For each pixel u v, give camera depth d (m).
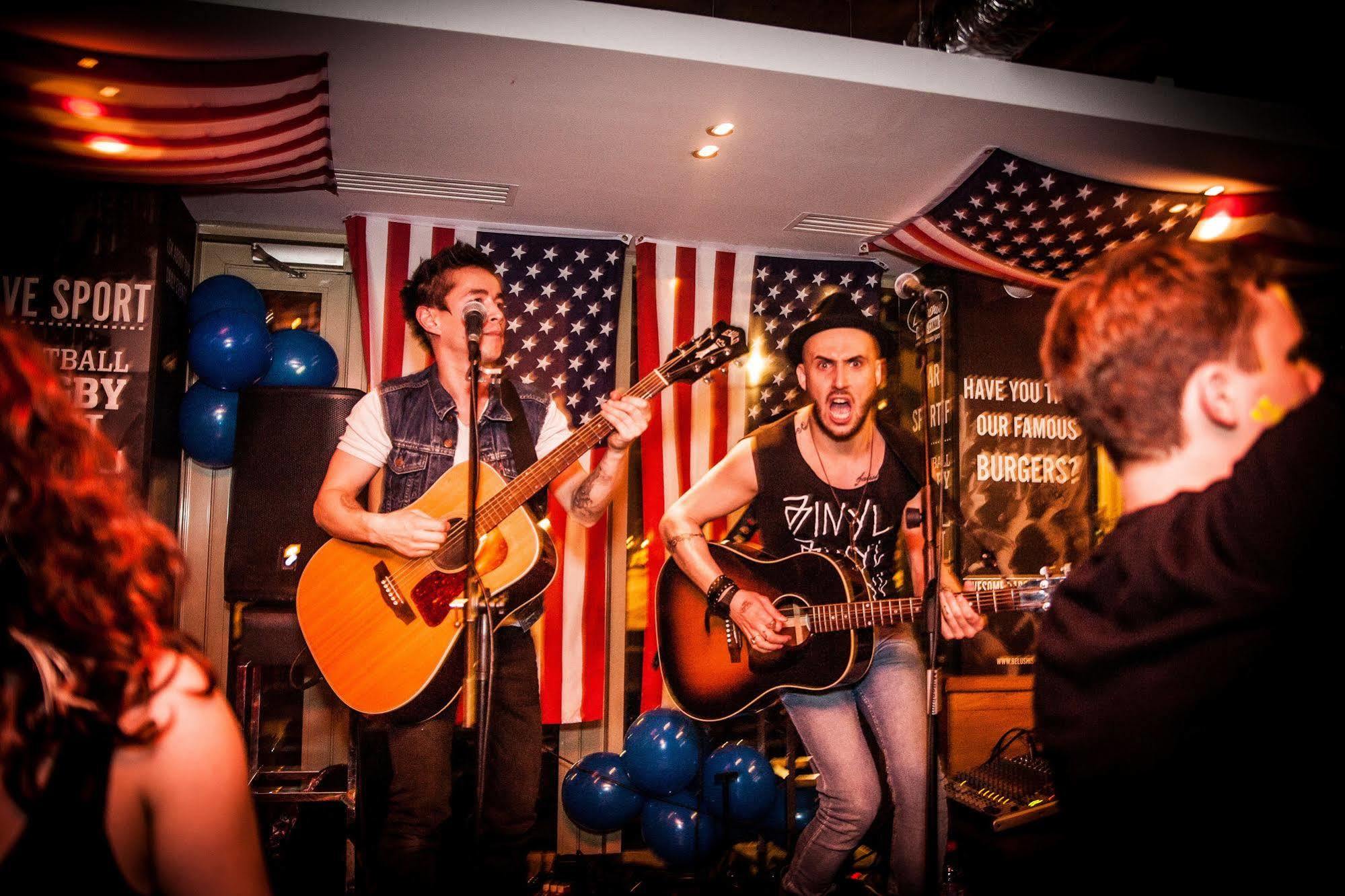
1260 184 3.33
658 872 3.50
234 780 0.79
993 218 3.49
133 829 0.75
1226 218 3.48
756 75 2.57
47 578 0.74
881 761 3.29
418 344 3.72
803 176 3.33
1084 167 3.22
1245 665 0.72
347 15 2.25
